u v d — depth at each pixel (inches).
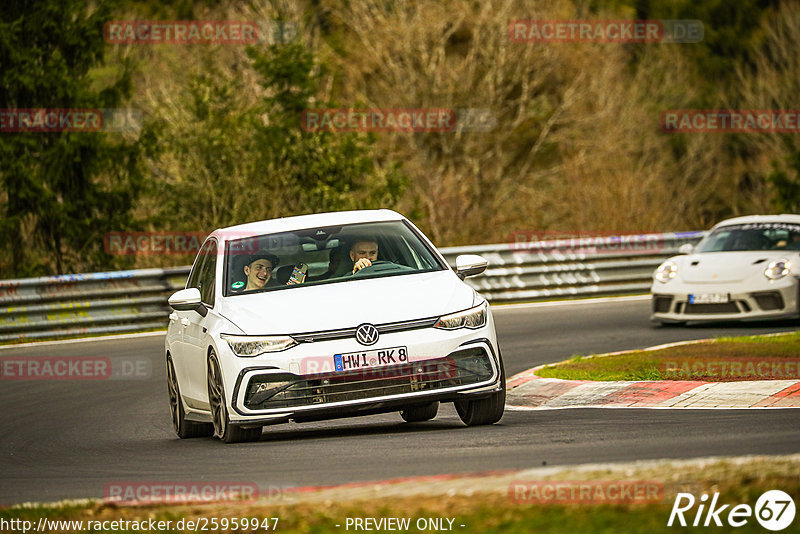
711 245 2331.4
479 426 1189.7
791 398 1259.8
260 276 1236.5
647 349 1771.7
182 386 1346.0
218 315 1189.7
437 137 5940.0
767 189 6200.8
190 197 3809.1
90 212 3725.4
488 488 758.5
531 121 6131.9
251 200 3823.8
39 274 3575.3
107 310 2667.3
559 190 5841.5
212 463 1043.3
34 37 3678.6
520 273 3002.0
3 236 3609.7
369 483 821.9
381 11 5949.8
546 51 5905.5
